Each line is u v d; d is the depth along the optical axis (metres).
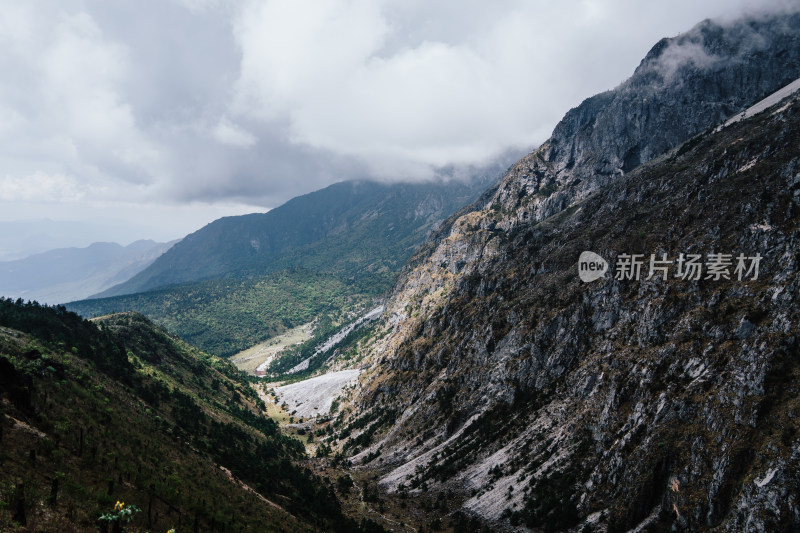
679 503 107.25
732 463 103.25
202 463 131.62
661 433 123.31
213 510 94.19
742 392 113.62
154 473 96.75
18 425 77.69
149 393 185.75
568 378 182.38
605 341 181.12
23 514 53.84
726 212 181.50
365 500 176.88
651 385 139.75
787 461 93.75
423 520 155.38
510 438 177.00
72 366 155.25
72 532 56.03
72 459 79.19
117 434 109.38
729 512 97.62
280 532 106.62
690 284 163.88
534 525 132.12
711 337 138.75
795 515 87.62
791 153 187.00
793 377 108.94
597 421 150.75
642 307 175.12
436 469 186.25
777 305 128.88
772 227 155.62
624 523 114.69
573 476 140.50
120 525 61.12
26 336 166.12
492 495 154.75
